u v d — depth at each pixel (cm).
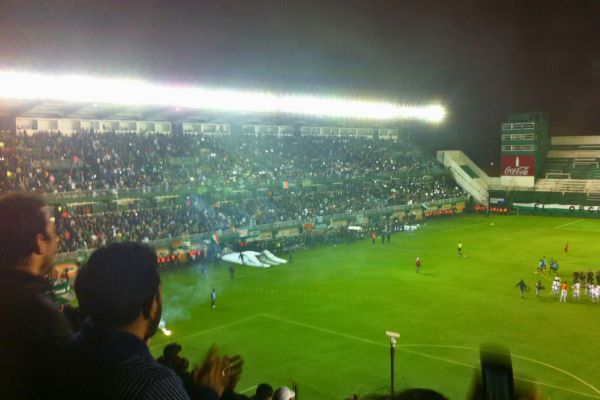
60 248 5294
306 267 6009
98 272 332
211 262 6306
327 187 8994
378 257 6538
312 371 2994
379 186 9775
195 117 8000
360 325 3834
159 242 6034
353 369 3008
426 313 4122
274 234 7306
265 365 3094
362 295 4697
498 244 7325
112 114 7100
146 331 354
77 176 6084
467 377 2870
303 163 8944
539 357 3161
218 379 429
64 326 371
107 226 5900
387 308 4275
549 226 9075
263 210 7538
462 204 10975
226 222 6881
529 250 6838
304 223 7700
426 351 3284
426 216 10069
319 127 10500
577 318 3950
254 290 4947
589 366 3012
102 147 6769
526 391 315
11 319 349
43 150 6103
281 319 4009
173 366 825
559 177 10850
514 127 11125
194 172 7338
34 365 333
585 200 10275
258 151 8656
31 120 6588
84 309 336
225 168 7775
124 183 6384
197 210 6919
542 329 3697
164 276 5597
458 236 8106
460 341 3466
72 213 5981
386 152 10731
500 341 3447
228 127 8794
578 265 5881
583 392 2675
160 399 297
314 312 4188
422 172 10725
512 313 4100
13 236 376
